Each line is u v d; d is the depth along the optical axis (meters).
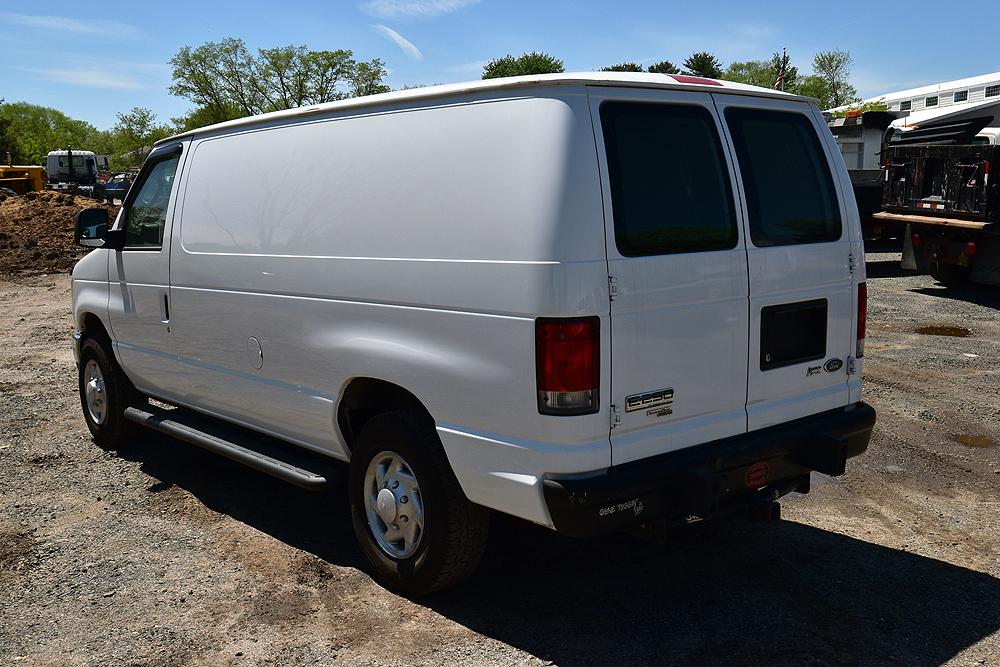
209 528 4.66
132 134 86.62
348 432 4.16
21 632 3.60
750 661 3.26
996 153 10.23
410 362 3.58
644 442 3.29
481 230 3.29
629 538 4.42
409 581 3.74
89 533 4.61
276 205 4.29
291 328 4.21
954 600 3.72
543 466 3.15
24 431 6.50
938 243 11.45
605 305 3.13
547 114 3.17
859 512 4.70
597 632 3.49
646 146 3.31
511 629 3.53
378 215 3.73
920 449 5.66
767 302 3.66
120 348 5.66
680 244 3.36
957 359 7.92
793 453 3.78
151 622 3.66
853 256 4.04
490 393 3.29
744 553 4.21
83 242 5.62
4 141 83.25
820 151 3.97
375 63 72.88
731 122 3.62
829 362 3.97
